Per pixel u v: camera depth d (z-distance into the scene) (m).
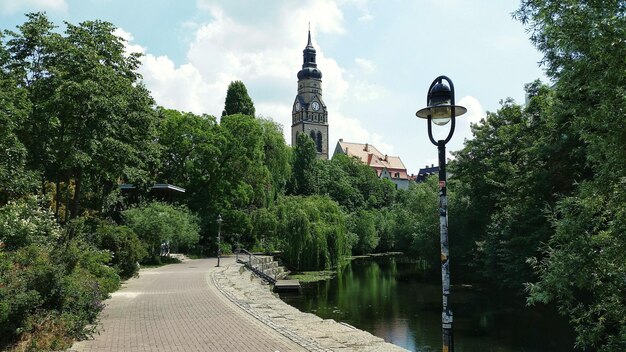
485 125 31.58
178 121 49.56
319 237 43.47
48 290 10.91
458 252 33.41
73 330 10.77
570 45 7.28
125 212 35.78
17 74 21.81
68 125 22.12
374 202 87.62
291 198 50.22
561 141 19.78
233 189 51.06
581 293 12.16
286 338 10.96
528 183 23.66
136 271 25.30
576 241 8.75
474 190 31.86
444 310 6.48
